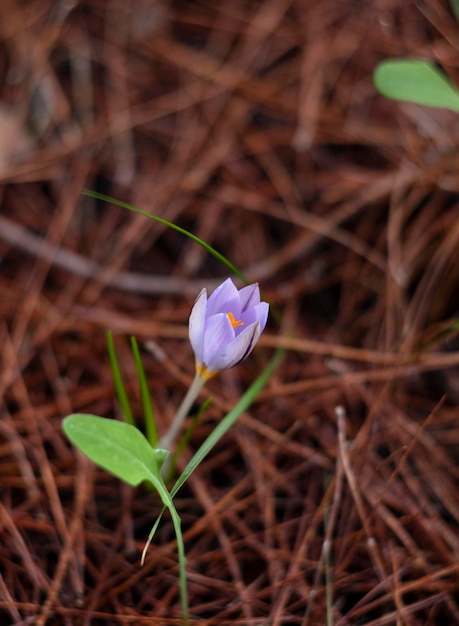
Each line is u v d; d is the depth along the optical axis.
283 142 0.69
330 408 0.62
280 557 0.57
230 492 0.58
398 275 0.65
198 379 0.55
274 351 0.64
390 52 0.72
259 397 0.62
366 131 0.69
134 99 0.70
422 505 0.58
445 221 0.66
